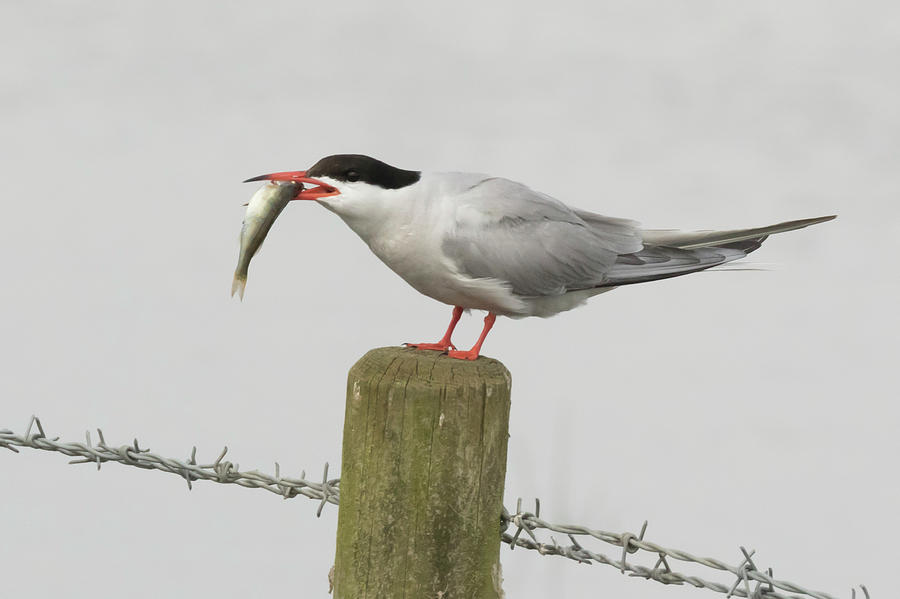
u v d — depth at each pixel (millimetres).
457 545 7566
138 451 8969
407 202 9328
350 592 7695
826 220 10602
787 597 7488
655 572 7762
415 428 7438
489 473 7594
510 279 9688
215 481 8828
